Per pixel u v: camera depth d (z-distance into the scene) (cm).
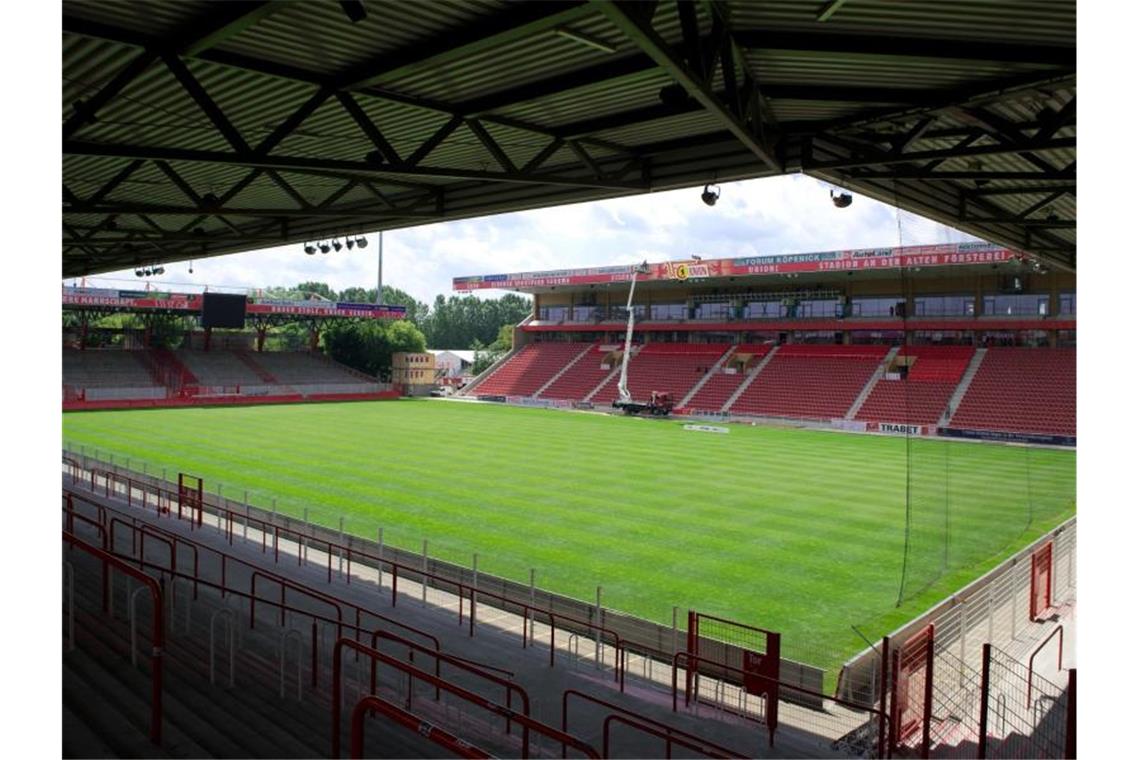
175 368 6681
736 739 941
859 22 824
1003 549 1900
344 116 1159
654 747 902
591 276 6091
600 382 6538
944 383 4922
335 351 7944
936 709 1031
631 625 1306
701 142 1262
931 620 1419
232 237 2023
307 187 1683
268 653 1030
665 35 884
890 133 1195
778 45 870
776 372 5738
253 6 777
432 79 1018
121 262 2661
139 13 798
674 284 6450
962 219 1578
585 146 1320
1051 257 2100
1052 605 1509
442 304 15050
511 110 1139
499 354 10069
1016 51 870
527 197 1497
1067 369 4653
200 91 891
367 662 1070
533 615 1421
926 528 2128
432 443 3938
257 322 7369
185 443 3819
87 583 1164
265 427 4566
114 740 626
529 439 4166
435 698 988
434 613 1412
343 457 3422
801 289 5916
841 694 1125
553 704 1026
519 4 797
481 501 2534
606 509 2433
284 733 707
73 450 3366
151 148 911
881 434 4631
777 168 1089
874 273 5225
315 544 1856
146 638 923
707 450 3809
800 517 2347
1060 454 3688
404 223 1755
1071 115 957
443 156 1423
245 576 1574
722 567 1833
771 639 1014
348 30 857
